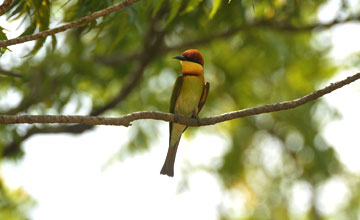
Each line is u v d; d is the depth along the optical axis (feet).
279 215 63.87
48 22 24.98
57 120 21.13
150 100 56.24
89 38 50.42
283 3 47.19
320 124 60.18
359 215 62.03
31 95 48.19
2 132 47.47
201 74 33.63
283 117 61.77
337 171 62.39
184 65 33.63
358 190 62.64
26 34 25.09
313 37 57.06
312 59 58.70
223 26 48.93
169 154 33.55
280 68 57.26
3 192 45.93
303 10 50.19
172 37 54.29
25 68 47.29
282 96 61.11
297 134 61.77
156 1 28.14
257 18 47.80
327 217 63.57
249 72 58.54
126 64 54.80
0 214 45.47
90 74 51.57
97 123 21.89
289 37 54.44
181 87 33.22
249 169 63.98
